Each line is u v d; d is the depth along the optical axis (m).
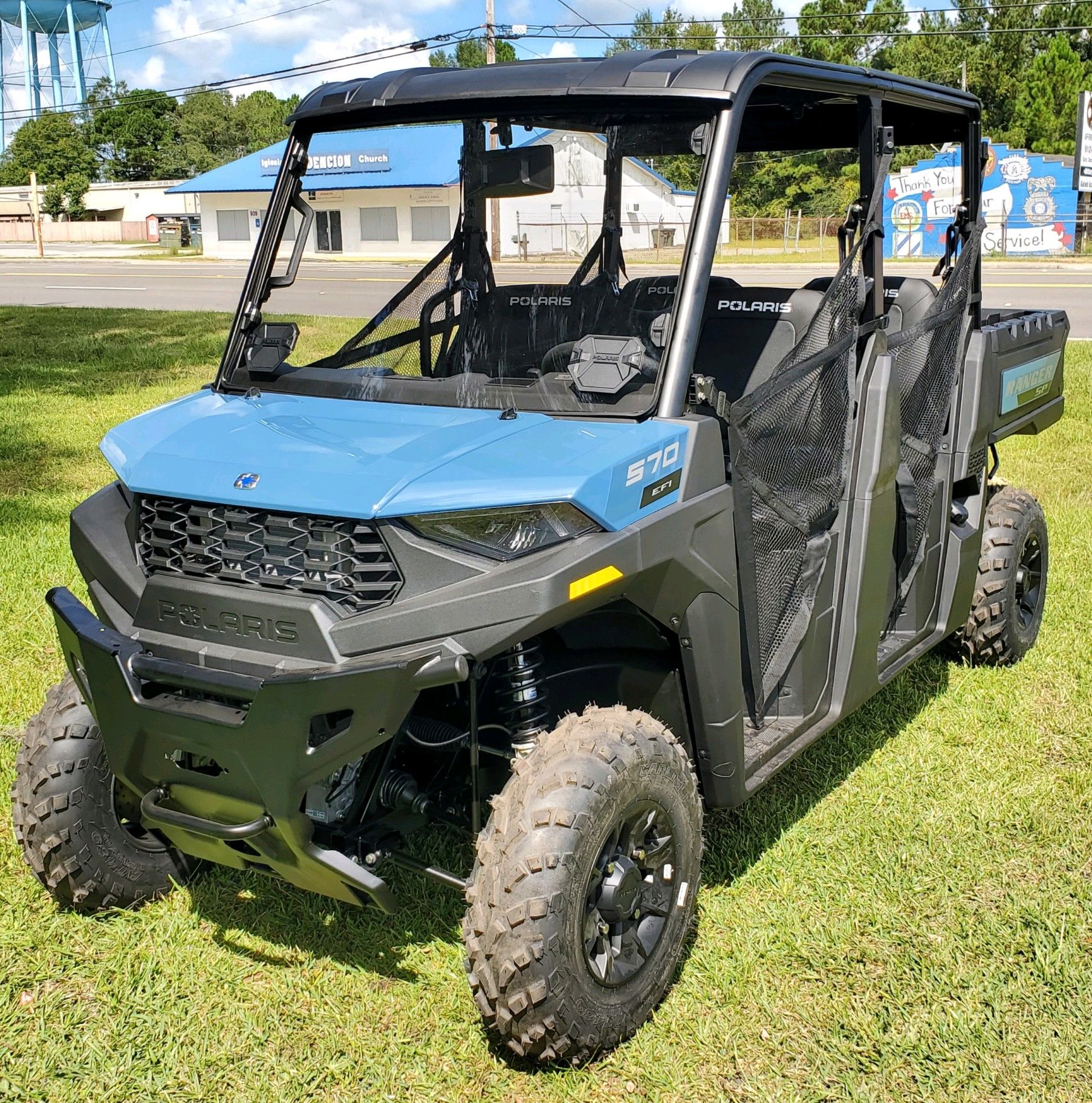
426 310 3.36
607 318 3.12
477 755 2.90
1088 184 37.34
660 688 3.22
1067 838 3.82
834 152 4.05
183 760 2.88
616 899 2.79
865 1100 2.73
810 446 3.55
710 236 3.01
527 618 2.56
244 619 2.73
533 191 3.21
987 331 4.80
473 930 2.67
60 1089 2.77
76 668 2.99
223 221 42.72
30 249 57.03
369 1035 2.95
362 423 3.07
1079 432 10.02
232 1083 2.80
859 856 3.73
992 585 5.04
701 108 3.04
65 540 6.75
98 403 11.26
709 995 3.09
